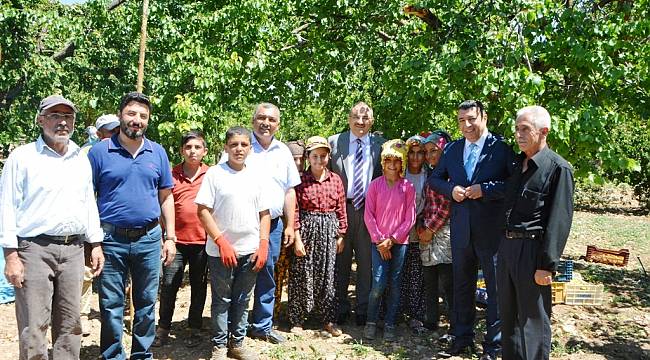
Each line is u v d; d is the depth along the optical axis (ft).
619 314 20.74
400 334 18.31
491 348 15.61
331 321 18.10
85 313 17.72
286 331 18.29
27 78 39.99
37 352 12.43
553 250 12.64
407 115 25.59
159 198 14.87
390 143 17.63
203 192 15.26
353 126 18.60
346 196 18.66
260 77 25.48
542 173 12.92
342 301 19.12
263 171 16.66
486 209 15.62
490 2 19.36
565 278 22.39
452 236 16.16
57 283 12.78
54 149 12.68
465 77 19.30
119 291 14.02
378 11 25.23
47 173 12.43
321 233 17.78
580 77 19.63
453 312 17.33
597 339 18.08
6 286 20.47
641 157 52.70
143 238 13.99
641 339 18.10
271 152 17.04
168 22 25.93
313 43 26.43
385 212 17.62
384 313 19.19
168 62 23.93
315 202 17.81
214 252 15.29
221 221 15.40
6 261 12.25
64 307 12.87
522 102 17.26
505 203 13.73
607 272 29.32
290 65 26.53
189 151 16.92
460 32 20.25
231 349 15.89
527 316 13.24
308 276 17.81
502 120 18.26
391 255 17.80
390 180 17.74
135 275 14.26
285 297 22.12
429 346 17.31
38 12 36.06
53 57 41.32
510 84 17.34
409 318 19.13
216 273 15.30
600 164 19.92
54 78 39.83
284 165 17.17
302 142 20.07
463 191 15.71
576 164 19.62
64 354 13.09
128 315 19.30
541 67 21.38
